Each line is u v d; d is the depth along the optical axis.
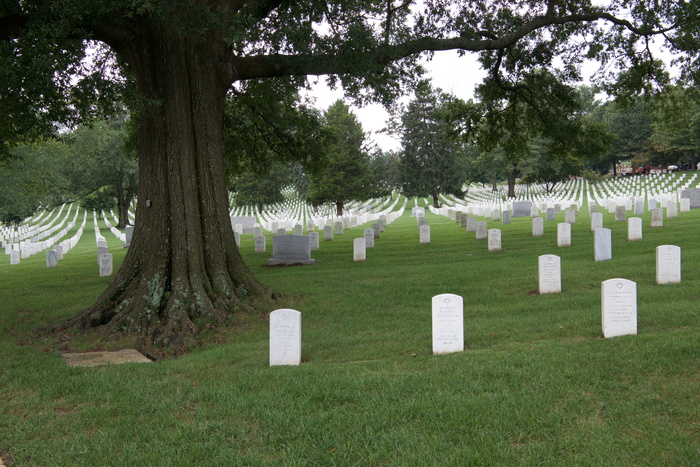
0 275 24.98
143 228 13.55
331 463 5.61
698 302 11.00
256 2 14.31
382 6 17.88
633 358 7.88
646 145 86.69
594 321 10.45
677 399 6.46
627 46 21.59
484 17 19.45
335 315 13.20
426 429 6.20
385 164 87.12
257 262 23.48
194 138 13.71
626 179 76.31
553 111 24.45
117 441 6.39
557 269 13.62
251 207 90.12
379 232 31.36
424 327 11.53
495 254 20.77
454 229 33.09
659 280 13.33
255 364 9.44
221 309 12.82
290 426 6.49
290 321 9.31
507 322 11.18
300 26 13.66
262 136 24.73
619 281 9.33
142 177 13.66
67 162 56.38
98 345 11.55
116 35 13.26
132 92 12.12
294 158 25.52
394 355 9.62
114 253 31.53
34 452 6.18
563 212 40.44
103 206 73.81
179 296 12.61
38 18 11.45
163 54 13.37
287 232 38.34
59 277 22.39
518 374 7.65
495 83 24.03
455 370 8.09
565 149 24.92
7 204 40.56
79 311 14.94
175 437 6.33
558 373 7.59
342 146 63.75
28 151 36.19
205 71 13.86
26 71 10.96
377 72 15.00
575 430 5.95
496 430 6.06
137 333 12.02
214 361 9.77
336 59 13.68
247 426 6.61
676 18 19.73
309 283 17.23
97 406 7.64
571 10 20.20
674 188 54.44
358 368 8.71
